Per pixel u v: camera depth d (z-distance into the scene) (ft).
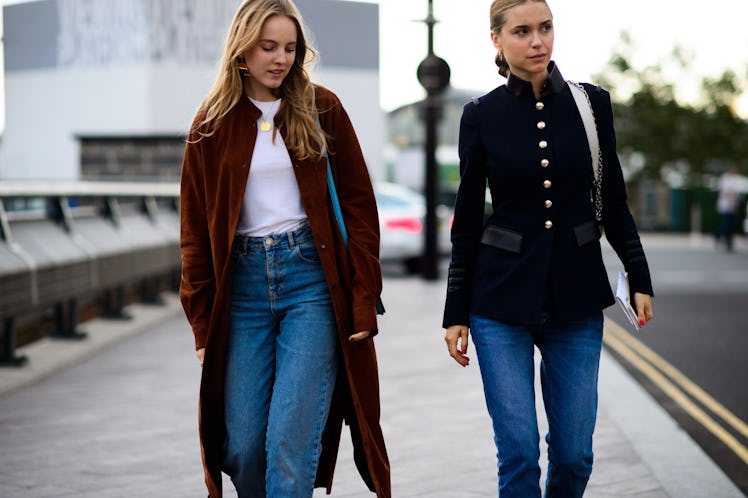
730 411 32.48
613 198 16.71
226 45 16.26
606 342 47.60
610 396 33.81
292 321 16.47
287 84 16.56
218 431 16.99
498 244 16.48
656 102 191.83
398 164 185.47
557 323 16.44
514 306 16.28
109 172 145.38
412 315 55.26
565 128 16.38
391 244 83.56
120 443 26.96
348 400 17.52
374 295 16.67
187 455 25.75
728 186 126.11
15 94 150.82
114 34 143.23
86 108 146.51
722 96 190.39
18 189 39.50
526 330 16.53
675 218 193.06
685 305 62.39
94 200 64.80
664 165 192.65
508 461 16.11
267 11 15.87
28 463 25.04
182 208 16.90
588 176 16.42
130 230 56.54
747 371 39.42
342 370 17.34
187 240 16.84
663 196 198.29
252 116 16.43
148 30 140.36
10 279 34.88
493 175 16.51
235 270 16.60
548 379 16.81
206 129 16.57
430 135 76.18
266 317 16.67
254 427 16.62
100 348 43.27
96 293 55.01
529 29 16.15
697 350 44.78
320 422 16.53
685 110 191.62
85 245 45.62
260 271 16.48
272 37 15.92
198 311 16.85
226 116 16.48
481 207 16.92
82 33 145.07
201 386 16.66
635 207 198.90
